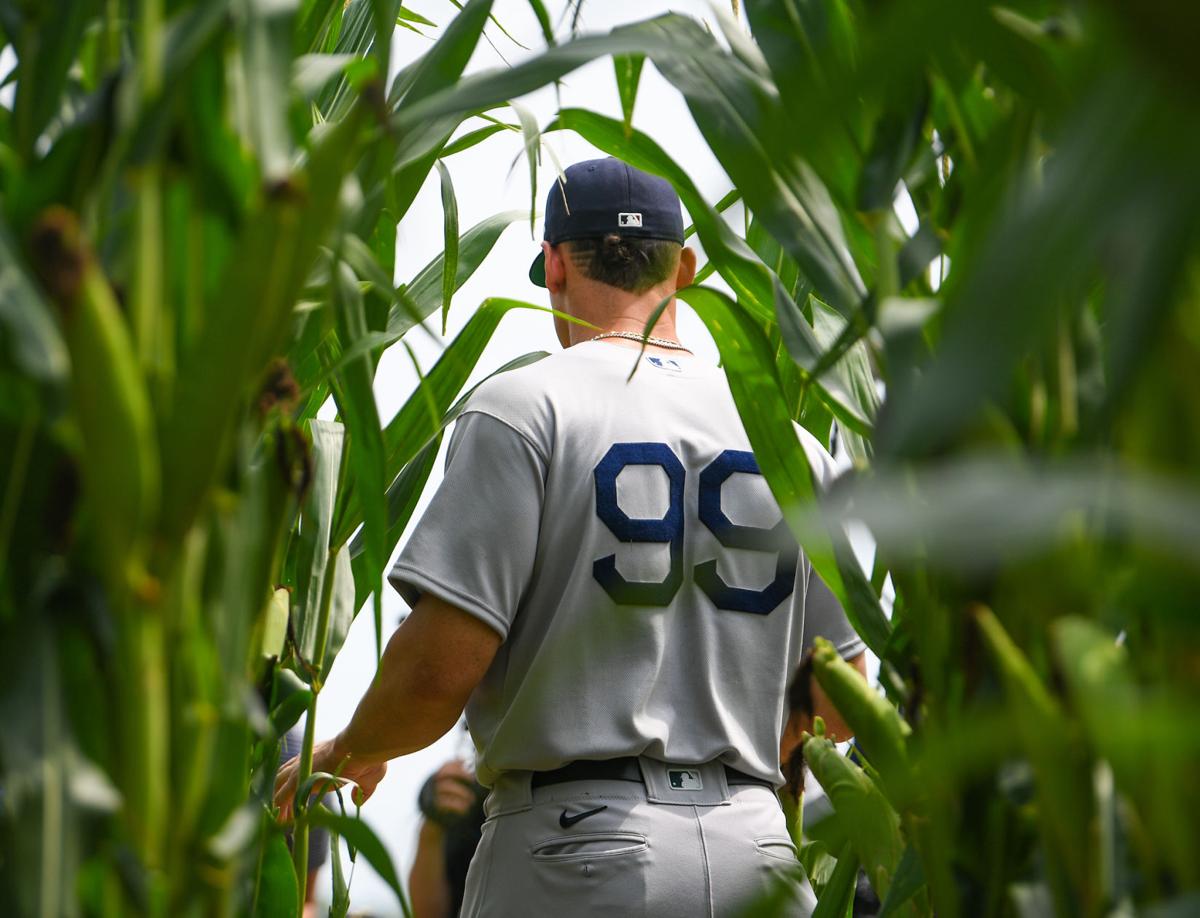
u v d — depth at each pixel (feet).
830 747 12.55
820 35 10.26
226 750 8.42
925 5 4.28
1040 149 9.99
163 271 8.25
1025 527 4.09
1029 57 7.89
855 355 14.39
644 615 20.56
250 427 9.29
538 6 10.87
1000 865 9.98
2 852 8.05
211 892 8.27
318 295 11.86
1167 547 5.23
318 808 11.21
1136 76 4.25
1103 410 4.90
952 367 4.30
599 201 22.75
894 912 11.67
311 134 12.50
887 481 4.43
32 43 8.93
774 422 13.83
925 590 10.23
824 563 13.24
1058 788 8.38
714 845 20.07
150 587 7.82
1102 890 8.39
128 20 9.65
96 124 8.28
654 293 22.94
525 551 20.59
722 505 21.39
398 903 10.60
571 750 20.02
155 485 7.75
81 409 7.49
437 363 19.42
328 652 18.81
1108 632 8.86
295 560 18.34
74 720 7.86
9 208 8.20
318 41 15.30
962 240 9.68
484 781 21.49
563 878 19.80
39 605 7.95
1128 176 4.20
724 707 20.93
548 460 20.88
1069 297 8.89
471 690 20.56
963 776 9.98
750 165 11.02
